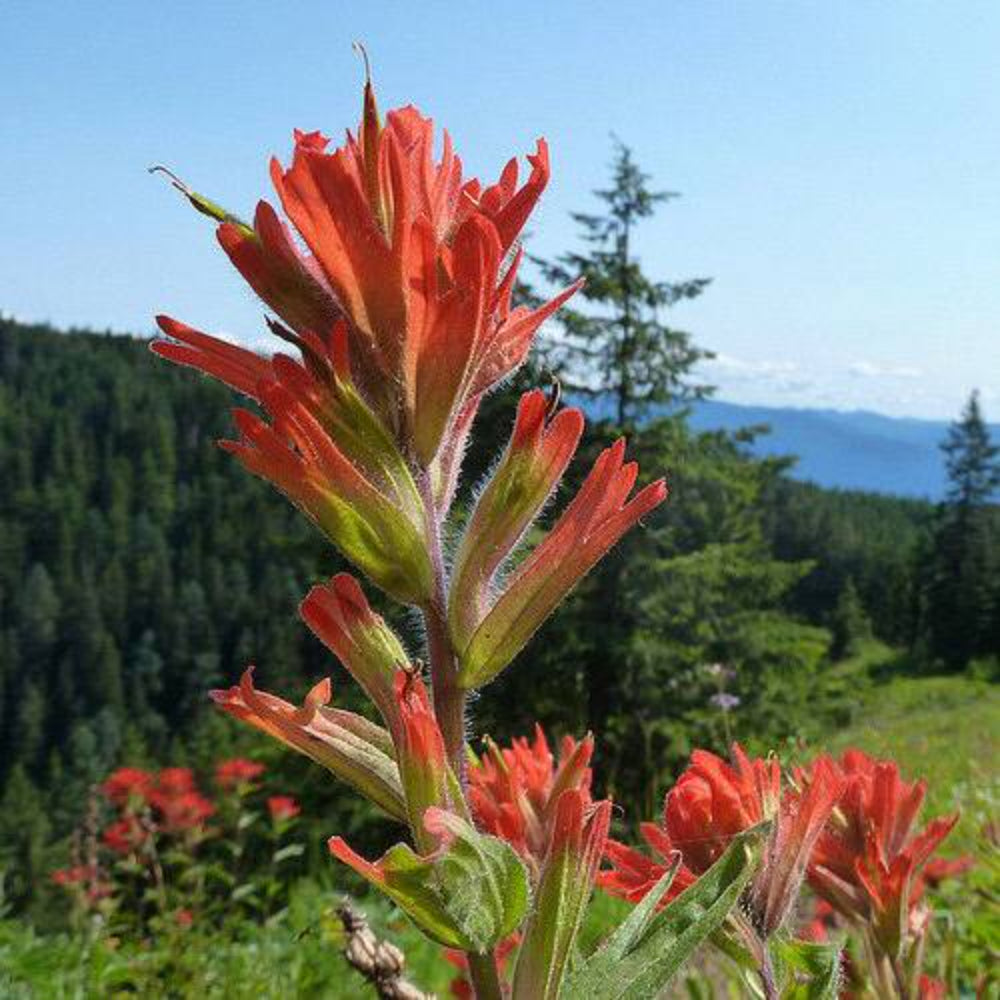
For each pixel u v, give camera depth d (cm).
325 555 2322
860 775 243
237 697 143
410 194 140
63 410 12544
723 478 2595
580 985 136
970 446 8394
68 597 10675
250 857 941
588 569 143
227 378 149
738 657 2450
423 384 144
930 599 8531
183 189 146
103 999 621
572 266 2631
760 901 190
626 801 1034
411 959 558
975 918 369
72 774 8800
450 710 145
